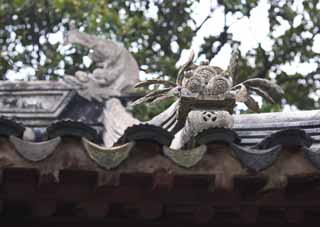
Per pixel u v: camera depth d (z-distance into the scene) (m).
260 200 5.66
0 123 5.44
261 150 5.52
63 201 5.68
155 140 5.43
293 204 5.68
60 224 5.91
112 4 19.64
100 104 9.87
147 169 5.45
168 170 5.45
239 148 5.45
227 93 6.30
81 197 5.64
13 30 18.88
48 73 18.53
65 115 9.87
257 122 7.72
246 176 5.46
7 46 18.84
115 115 9.52
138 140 5.43
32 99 9.98
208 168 5.45
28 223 5.91
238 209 5.71
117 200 5.65
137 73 10.27
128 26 18.19
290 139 5.46
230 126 6.21
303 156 5.47
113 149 5.44
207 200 5.64
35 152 5.41
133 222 5.87
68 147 5.43
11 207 5.79
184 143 6.16
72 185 5.56
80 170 5.45
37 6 18.67
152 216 5.71
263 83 6.66
